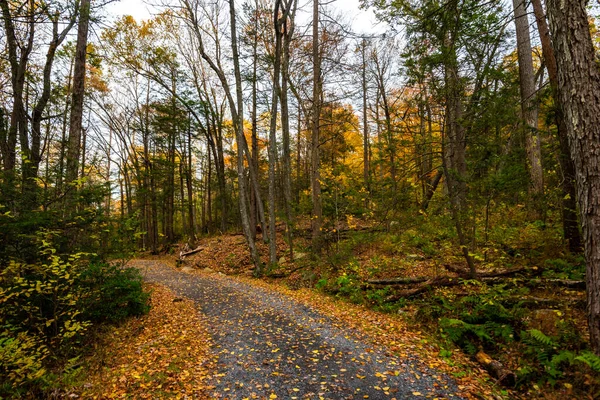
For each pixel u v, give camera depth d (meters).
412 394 4.03
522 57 10.09
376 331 6.23
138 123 26.92
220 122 23.48
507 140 8.65
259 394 4.17
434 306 6.68
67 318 6.54
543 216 8.97
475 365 4.83
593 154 3.75
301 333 6.29
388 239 11.36
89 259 6.96
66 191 6.42
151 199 24.69
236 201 31.00
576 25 3.83
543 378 4.21
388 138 9.70
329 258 10.96
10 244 5.53
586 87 3.78
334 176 12.52
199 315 7.98
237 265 14.95
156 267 17.91
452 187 7.99
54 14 6.79
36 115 9.50
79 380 4.78
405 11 8.16
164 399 4.13
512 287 6.70
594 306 3.86
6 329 5.24
